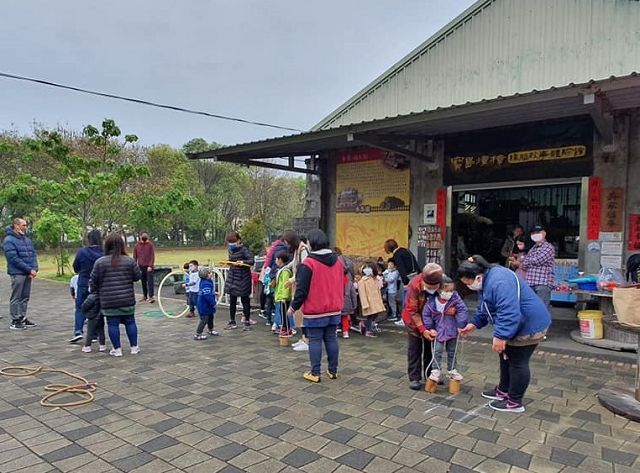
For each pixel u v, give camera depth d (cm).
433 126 731
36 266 752
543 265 602
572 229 780
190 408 391
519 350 368
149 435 339
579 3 770
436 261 852
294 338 647
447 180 848
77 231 1325
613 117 670
